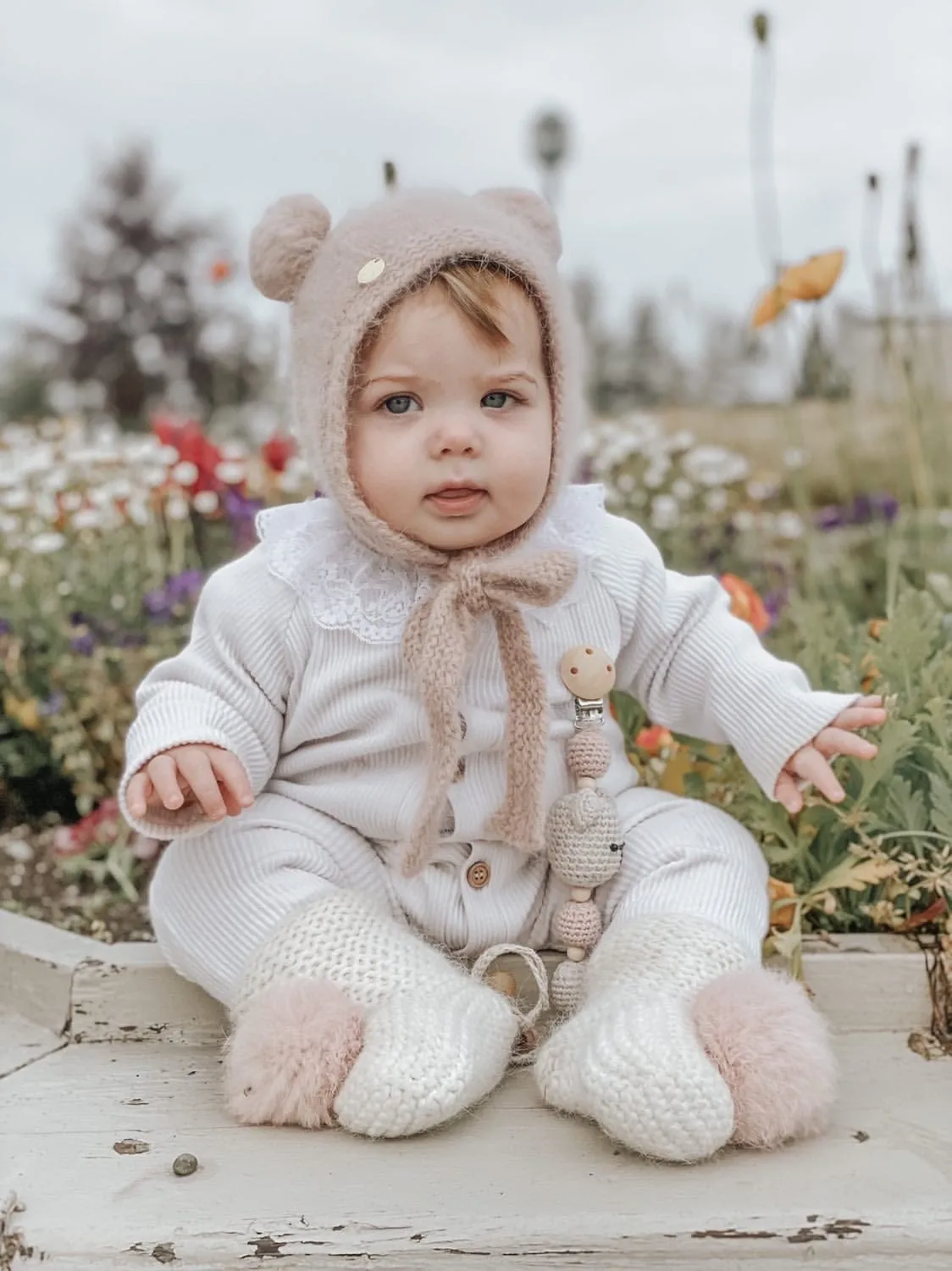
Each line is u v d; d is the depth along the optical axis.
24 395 15.59
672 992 1.48
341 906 1.61
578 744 1.76
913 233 3.08
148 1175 1.37
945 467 3.54
